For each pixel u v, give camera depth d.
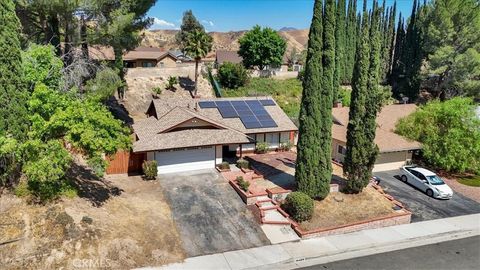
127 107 43.50
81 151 19.34
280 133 34.62
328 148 23.19
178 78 53.06
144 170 25.41
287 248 19.30
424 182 28.23
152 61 64.62
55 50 25.61
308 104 22.55
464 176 32.81
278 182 26.16
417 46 61.59
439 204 26.39
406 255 19.33
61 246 16.47
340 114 38.28
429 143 32.28
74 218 17.97
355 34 63.62
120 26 27.59
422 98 61.78
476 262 18.75
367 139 24.02
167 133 27.00
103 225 18.41
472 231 22.53
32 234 16.62
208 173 27.20
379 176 31.44
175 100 33.75
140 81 49.06
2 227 16.62
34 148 17.02
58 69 21.48
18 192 18.19
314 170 22.94
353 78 23.95
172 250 18.14
